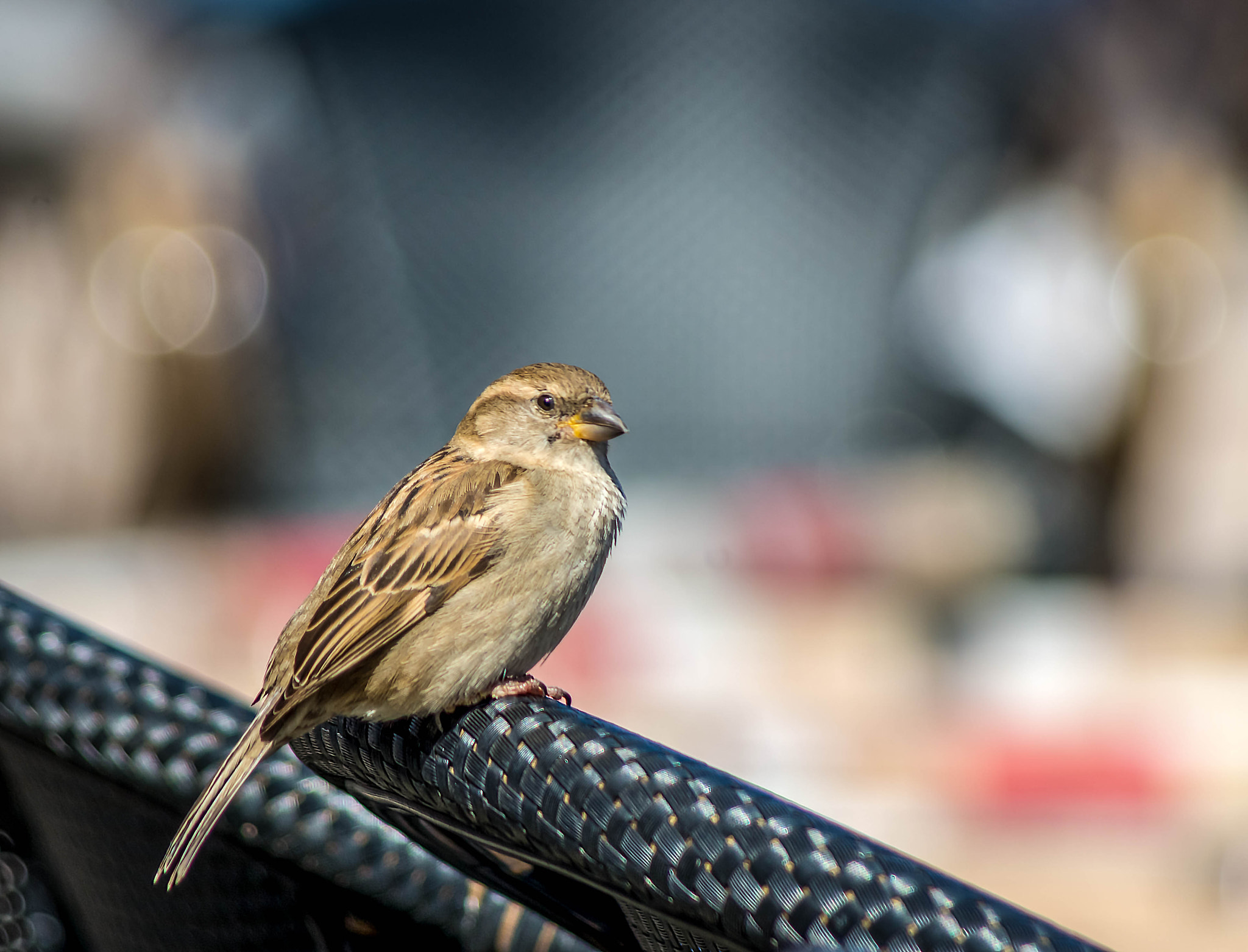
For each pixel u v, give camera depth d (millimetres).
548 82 13664
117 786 3611
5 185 14047
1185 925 8094
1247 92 14102
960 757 9250
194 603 11828
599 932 3260
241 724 3693
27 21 14328
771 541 11734
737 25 13773
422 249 13617
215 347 13445
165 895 3785
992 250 13586
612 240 13656
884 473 12781
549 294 13594
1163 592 12594
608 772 3031
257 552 12383
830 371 13266
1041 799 9094
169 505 13453
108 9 14672
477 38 13742
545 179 13703
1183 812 9000
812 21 13938
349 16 13844
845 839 2801
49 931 4066
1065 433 13383
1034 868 8766
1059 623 11289
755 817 2854
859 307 13430
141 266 13594
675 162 13766
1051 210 13719
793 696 10039
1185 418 13586
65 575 12414
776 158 13664
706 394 13266
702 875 2840
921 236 13570
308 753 3723
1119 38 14141
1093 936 8039
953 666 10539
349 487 13453
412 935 3699
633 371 13312
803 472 12797
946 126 13797
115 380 13633
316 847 3623
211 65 14195
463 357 13586
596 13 13914
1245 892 8406
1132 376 13398
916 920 2668
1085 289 13398
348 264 13664
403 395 13570
